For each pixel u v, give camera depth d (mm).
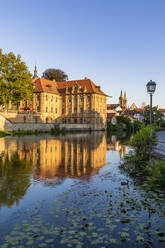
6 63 53625
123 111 133875
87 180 10266
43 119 76438
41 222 5840
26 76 55562
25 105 80250
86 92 79438
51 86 83312
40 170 12383
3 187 9062
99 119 82188
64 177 10820
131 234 5301
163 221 5973
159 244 4895
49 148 22562
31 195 8062
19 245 4777
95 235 5203
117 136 47594
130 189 8805
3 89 50875
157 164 9836
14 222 5867
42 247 4711
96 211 6570
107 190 8703
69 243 4855
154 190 8523
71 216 6219
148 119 78188
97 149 22406
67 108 84062
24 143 27516
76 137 41062
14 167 13109
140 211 6605
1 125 49125
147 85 12430
